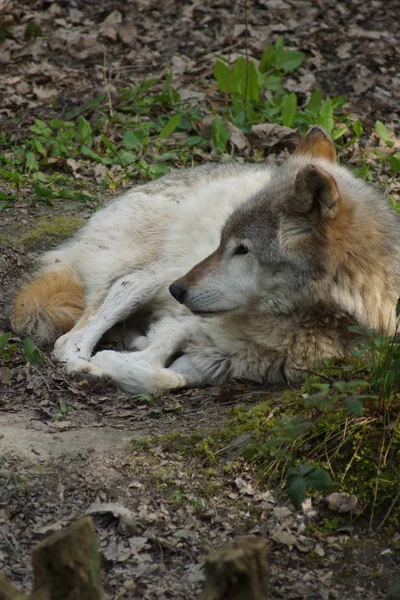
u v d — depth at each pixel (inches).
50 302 416.5
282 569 250.1
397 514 265.4
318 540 260.2
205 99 652.7
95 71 698.2
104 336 435.8
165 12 800.9
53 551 178.7
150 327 419.2
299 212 335.0
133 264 430.6
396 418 286.8
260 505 272.7
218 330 371.6
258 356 363.9
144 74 700.0
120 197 463.8
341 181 366.3
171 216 437.4
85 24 778.8
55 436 308.7
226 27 774.5
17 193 540.1
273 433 295.0
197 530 263.6
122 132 608.1
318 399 282.5
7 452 291.9
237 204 413.1
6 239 487.8
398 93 698.8
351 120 638.5
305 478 271.6
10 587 169.6
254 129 601.3
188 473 286.7
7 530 258.8
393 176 570.9
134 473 286.0
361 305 342.6
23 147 587.2
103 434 312.0
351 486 275.3
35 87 663.1
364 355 326.6
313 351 353.1
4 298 442.6
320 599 238.7
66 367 378.0
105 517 265.0
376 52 757.3
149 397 355.3
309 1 828.6
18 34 750.5
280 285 345.7
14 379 357.4
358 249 341.1
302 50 743.1
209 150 602.2
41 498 271.1
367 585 244.2
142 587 241.3
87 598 180.9
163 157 582.2
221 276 354.9
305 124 621.3
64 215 522.0
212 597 170.9
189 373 379.6
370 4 842.2
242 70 637.3
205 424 319.9
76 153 584.7
